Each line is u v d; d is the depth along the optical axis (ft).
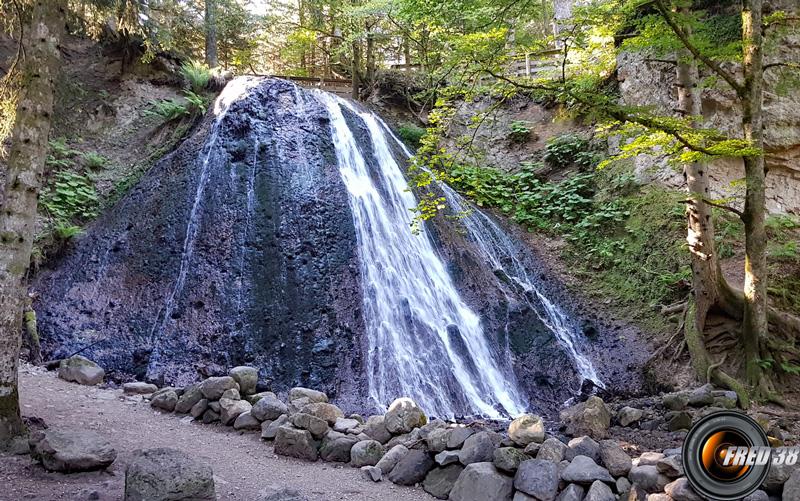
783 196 39.01
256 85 43.96
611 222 42.73
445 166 30.17
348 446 18.89
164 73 49.78
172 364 27.58
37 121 17.47
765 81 38.63
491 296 37.35
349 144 43.50
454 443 17.01
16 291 16.67
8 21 24.71
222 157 38.19
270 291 31.48
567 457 15.76
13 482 13.07
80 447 14.32
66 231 33.37
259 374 27.78
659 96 43.09
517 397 31.24
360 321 31.24
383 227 37.83
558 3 71.26
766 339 27.55
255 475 16.62
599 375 33.53
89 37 48.65
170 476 12.06
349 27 56.70
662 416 23.72
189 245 33.30
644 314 36.37
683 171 39.55
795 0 38.04
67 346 27.78
